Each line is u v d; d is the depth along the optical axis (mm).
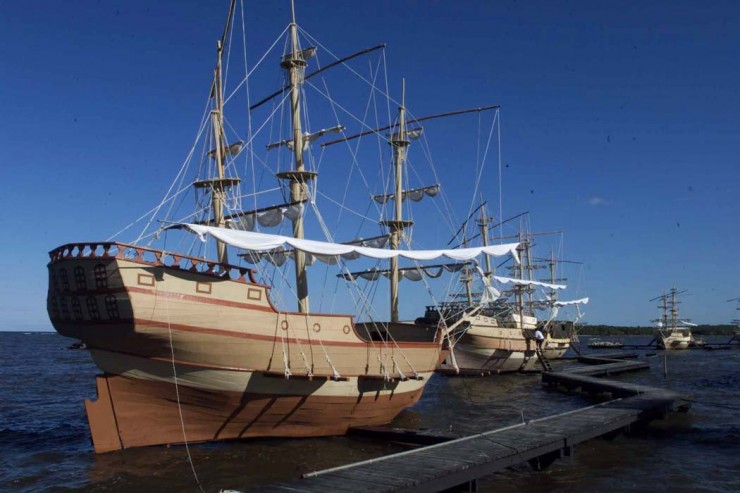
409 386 28484
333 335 24625
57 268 21500
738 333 144250
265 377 22875
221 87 27672
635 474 20188
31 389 45312
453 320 50906
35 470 20938
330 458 22000
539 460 20422
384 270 44250
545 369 59750
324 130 34688
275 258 35219
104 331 21125
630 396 33594
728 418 30609
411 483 15398
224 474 19922
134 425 22172
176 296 20781
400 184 44688
